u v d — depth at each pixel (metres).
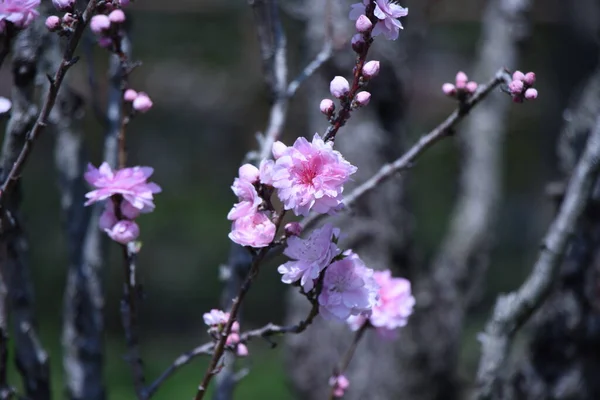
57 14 2.16
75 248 2.40
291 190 1.48
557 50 4.96
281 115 2.35
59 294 9.51
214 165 12.62
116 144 2.27
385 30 1.61
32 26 2.12
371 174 3.25
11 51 2.11
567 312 2.82
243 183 1.56
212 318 1.74
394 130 3.34
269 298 9.94
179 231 11.55
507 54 3.58
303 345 3.43
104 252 2.42
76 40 1.63
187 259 11.02
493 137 3.73
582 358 2.81
